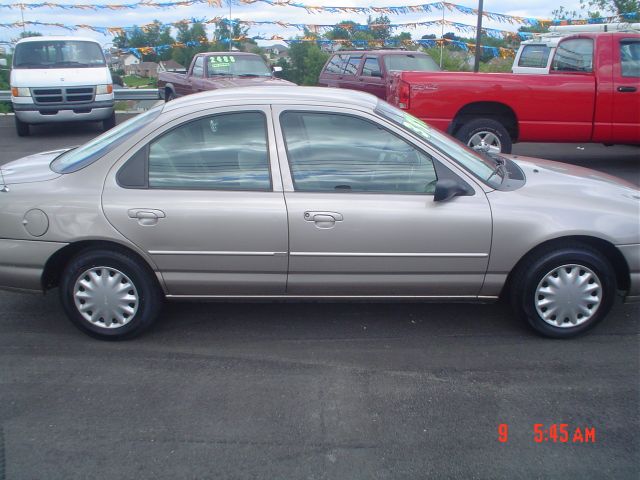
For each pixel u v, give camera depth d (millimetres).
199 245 4207
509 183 4477
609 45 9328
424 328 4691
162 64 20406
